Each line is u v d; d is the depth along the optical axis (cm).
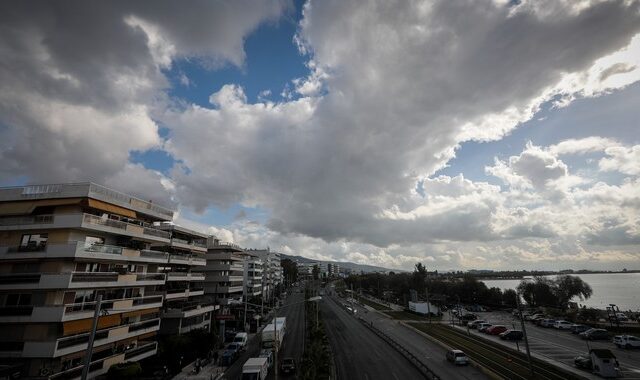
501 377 3556
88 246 3412
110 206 3822
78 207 3522
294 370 4116
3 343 3070
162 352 4497
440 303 11756
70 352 3164
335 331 7138
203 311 6050
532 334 6462
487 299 12025
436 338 6131
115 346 3862
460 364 4231
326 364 3884
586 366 3888
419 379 3694
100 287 3606
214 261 7762
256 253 14950
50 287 3148
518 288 11581
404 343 5881
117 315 3825
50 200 3522
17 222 3403
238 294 9100
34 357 2981
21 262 3341
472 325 7488
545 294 10775
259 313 8688
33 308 3080
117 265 3988
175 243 5497
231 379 3884
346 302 13612
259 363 3631
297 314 9906
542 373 3694
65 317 3100
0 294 3244
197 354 4841
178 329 5262
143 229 4312
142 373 3875
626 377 3588
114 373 3500
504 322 8200
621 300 15988
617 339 5275
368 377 3794
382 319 9194
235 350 4812
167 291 5303
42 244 3375
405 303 12400
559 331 6788
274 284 14775
